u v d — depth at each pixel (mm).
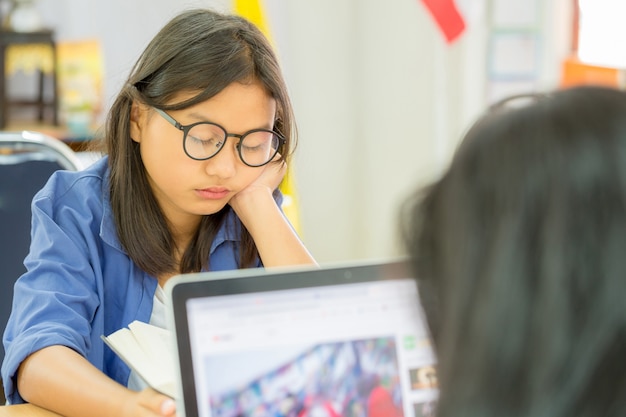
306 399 1185
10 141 2400
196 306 1176
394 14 4168
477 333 734
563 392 713
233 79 1645
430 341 834
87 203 1832
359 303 1209
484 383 733
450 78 4051
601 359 707
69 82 3986
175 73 1653
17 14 3914
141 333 1482
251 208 1857
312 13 4301
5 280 2346
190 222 1883
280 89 1723
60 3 4047
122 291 1830
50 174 2389
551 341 708
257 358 1182
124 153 1786
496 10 3934
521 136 750
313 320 1198
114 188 1821
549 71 3957
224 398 1169
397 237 842
